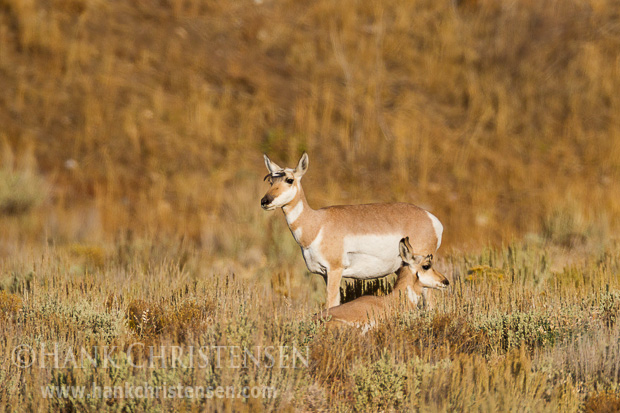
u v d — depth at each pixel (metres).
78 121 63.47
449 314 22.94
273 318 20.75
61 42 69.19
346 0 84.00
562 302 25.42
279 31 79.94
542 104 75.06
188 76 70.81
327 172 64.25
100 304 24.64
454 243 51.56
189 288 26.55
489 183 64.25
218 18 79.44
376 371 18.27
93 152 61.12
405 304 23.48
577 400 17.52
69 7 73.00
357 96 72.38
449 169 66.31
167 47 73.25
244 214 51.56
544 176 65.62
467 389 17.09
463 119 73.38
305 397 17.69
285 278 37.75
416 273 24.95
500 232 55.28
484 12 84.88
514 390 17.05
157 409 15.84
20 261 34.81
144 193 57.38
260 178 60.53
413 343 21.00
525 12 83.94
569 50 80.00
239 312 21.75
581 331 21.88
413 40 81.69
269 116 69.25
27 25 68.56
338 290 25.95
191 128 65.75
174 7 78.50
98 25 73.00
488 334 21.98
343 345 20.17
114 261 39.06
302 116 68.62
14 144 59.25
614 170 66.75
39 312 23.22
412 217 26.84
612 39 81.31
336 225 25.73
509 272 31.02
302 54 77.38
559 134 72.00
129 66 70.19
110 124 63.53
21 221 48.16
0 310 23.77
